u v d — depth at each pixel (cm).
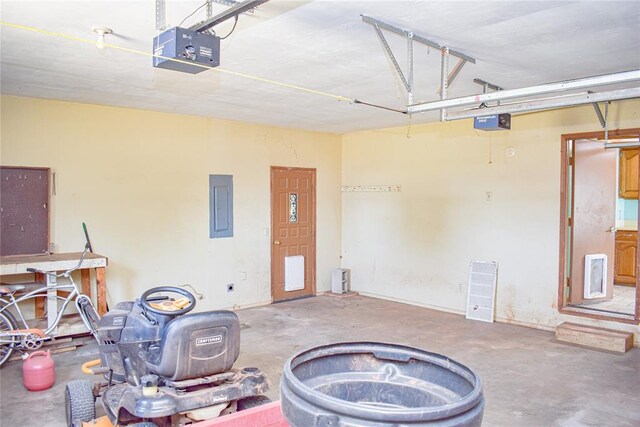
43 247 509
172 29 238
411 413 100
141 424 247
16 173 493
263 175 696
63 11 269
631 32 305
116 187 559
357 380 145
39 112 506
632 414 347
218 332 268
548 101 351
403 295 721
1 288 447
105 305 499
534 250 580
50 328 452
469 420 105
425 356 144
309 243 765
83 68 392
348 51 346
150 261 586
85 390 311
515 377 418
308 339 528
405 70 397
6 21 286
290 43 328
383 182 746
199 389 266
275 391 382
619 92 312
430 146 683
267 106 553
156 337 274
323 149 780
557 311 562
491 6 262
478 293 624
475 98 302
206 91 476
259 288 696
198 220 627
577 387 397
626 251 784
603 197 632
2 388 387
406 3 257
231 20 279
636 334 505
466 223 644
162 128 593
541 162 573
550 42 326
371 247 766
